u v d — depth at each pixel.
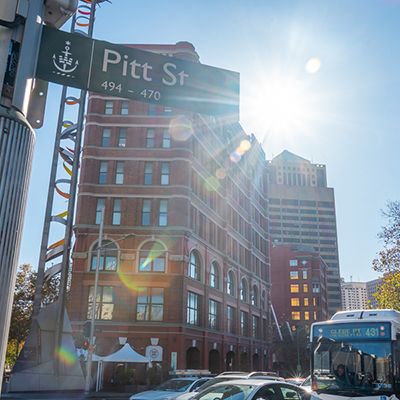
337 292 164.75
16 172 4.12
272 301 118.00
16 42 4.38
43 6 4.72
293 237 169.25
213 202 49.62
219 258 49.09
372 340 11.47
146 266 40.00
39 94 5.00
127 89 4.86
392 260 31.05
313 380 11.80
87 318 38.69
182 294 39.31
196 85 5.12
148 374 34.97
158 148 43.09
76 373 29.75
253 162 66.06
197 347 41.44
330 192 176.75
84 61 4.77
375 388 10.98
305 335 88.38
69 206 31.52
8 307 3.94
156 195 41.72
